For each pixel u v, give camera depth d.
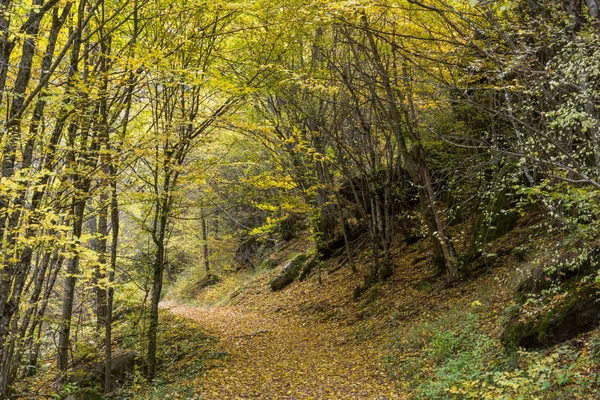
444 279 13.24
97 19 7.55
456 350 8.66
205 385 9.43
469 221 15.14
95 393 9.15
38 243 5.70
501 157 6.39
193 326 14.91
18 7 5.48
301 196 15.86
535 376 5.73
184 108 9.19
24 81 5.62
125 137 7.20
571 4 5.03
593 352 5.98
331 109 15.71
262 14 7.83
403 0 6.80
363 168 16.22
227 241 27.72
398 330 11.62
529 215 12.89
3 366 7.46
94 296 11.21
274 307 19.25
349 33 10.88
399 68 10.60
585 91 4.61
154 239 10.16
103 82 6.61
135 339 12.54
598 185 4.26
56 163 6.81
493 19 5.27
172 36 8.55
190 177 9.27
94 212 8.18
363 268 18.19
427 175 12.58
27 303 7.96
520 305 8.14
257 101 12.91
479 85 7.44
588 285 6.96
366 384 8.67
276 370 10.44
